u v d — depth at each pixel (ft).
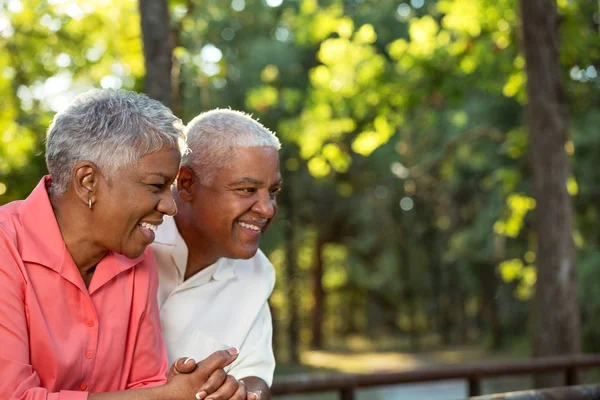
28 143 30.50
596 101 46.09
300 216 75.72
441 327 95.86
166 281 7.62
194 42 28.07
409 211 82.33
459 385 58.29
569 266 22.36
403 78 32.76
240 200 7.04
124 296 6.34
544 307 22.39
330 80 34.01
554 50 22.33
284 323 90.07
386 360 80.02
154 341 6.57
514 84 30.40
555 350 22.16
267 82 64.44
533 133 22.54
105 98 5.81
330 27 33.94
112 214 5.76
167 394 5.76
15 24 28.07
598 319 53.83
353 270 83.46
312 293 87.97
